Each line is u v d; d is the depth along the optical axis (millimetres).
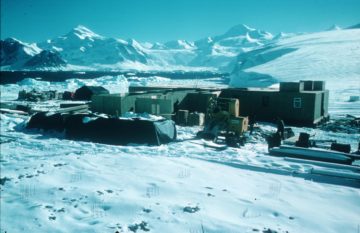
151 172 13461
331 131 27609
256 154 17594
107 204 10141
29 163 14945
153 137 20484
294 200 10727
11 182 12219
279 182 12633
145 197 10750
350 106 41625
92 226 8789
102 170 13703
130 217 9266
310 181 12852
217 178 12945
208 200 10492
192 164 14938
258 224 8867
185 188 11562
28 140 21484
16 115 32375
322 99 32531
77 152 17938
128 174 13141
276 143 18797
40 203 10344
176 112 32781
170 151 18328
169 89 37312
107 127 21828
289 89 31766
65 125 24219
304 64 121688
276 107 31969
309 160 15594
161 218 9156
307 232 8477
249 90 34188
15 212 9727
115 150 18578
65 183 12148
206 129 22438
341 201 10766
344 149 17500
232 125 21422
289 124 31281
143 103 31562
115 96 31062
